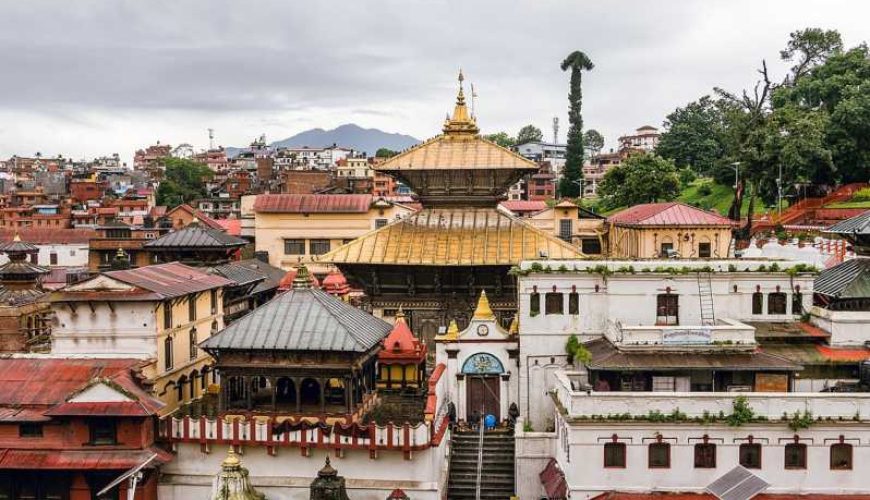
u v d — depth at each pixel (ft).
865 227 150.30
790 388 135.95
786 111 327.88
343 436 135.13
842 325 142.61
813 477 124.98
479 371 157.58
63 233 404.77
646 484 126.31
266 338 140.56
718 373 136.05
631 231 277.85
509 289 193.06
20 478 133.69
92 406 131.75
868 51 389.60
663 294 147.64
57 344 154.81
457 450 151.23
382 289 196.54
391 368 163.32
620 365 133.49
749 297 148.15
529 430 147.02
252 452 138.82
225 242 231.50
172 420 139.44
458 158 202.69
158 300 152.56
